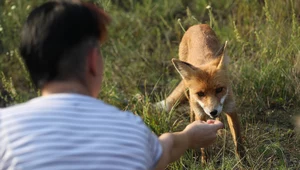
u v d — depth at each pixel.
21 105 3.61
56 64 3.61
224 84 8.32
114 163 3.40
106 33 3.88
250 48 11.02
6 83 9.72
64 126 3.45
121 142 3.47
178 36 11.84
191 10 13.16
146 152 3.57
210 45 9.56
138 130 3.59
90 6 3.80
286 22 11.13
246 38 11.32
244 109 9.52
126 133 3.53
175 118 9.36
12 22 12.29
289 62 10.03
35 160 3.34
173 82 10.34
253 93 9.73
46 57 3.60
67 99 3.56
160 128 8.62
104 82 10.36
